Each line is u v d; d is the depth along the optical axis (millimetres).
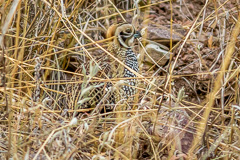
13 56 8438
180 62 10609
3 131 7031
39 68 7363
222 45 9156
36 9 9055
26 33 8695
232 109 7312
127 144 6895
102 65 8656
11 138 6625
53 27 9055
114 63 8422
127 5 12281
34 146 6711
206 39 10992
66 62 10250
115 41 8789
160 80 9719
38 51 8984
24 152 6234
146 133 7043
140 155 7219
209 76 9961
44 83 8195
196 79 10031
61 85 9734
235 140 7445
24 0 8734
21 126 6754
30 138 6602
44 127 6840
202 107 7637
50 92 9219
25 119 6828
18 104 7211
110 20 12023
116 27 8789
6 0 8219
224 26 9234
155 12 13070
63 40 9617
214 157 7117
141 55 8688
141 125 7047
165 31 11531
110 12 11523
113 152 7094
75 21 9656
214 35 11297
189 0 13500
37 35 9227
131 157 6777
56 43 9172
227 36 10234
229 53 7363
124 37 8812
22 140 6633
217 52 9852
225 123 8508
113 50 8812
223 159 7133
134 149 6996
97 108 7211
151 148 7230
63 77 9836
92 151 6898
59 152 6172
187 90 9938
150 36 11328
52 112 7113
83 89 6820
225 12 9289
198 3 13414
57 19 9258
